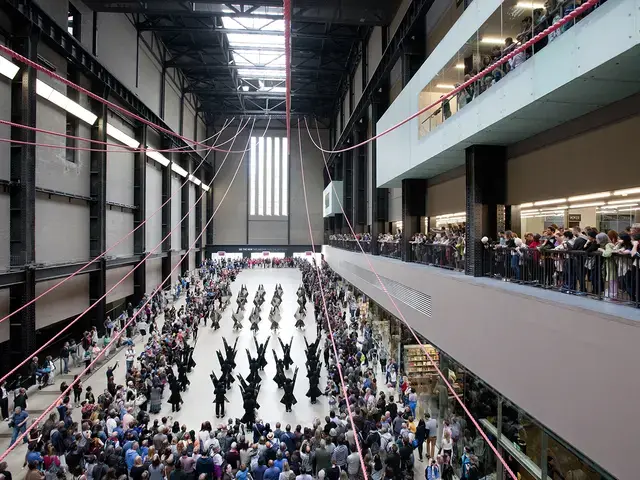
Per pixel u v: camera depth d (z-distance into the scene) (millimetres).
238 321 27844
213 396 17859
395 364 18656
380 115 31922
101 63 25109
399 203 29891
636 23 6668
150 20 34188
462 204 18141
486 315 10875
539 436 9359
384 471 11086
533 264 10602
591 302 7773
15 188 18219
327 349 19969
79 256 24203
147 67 36625
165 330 23625
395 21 28156
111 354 22734
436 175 21281
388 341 21859
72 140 23594
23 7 18062
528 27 10203
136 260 31734
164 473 10117
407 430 11656
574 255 8875
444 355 14695
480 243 13633
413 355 17422
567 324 7527
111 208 28750
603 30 7391
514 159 13656
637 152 8891
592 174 10203
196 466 10117
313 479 10195
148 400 16156
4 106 17766
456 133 13844
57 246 21812
